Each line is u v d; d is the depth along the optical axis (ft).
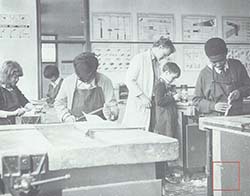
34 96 13.74
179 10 14.99
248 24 15.71
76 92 14.10
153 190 4.77
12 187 3.98
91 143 4.51
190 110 15.11
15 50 13.52
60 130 5.99
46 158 4.09
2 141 4.67
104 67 14.33
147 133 5.28
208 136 10.00
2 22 13.38
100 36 14.29
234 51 15.65
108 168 4.58
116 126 6.15
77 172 4.43
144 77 14.66
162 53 14.83
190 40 15.16
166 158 4.61
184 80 15.10
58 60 13.94
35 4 13.66
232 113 15.56
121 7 14.42
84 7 14.08
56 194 4.36
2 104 13.41
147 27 14.69
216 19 15.44
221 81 15.44
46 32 13.83
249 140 8.86
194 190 13.70
